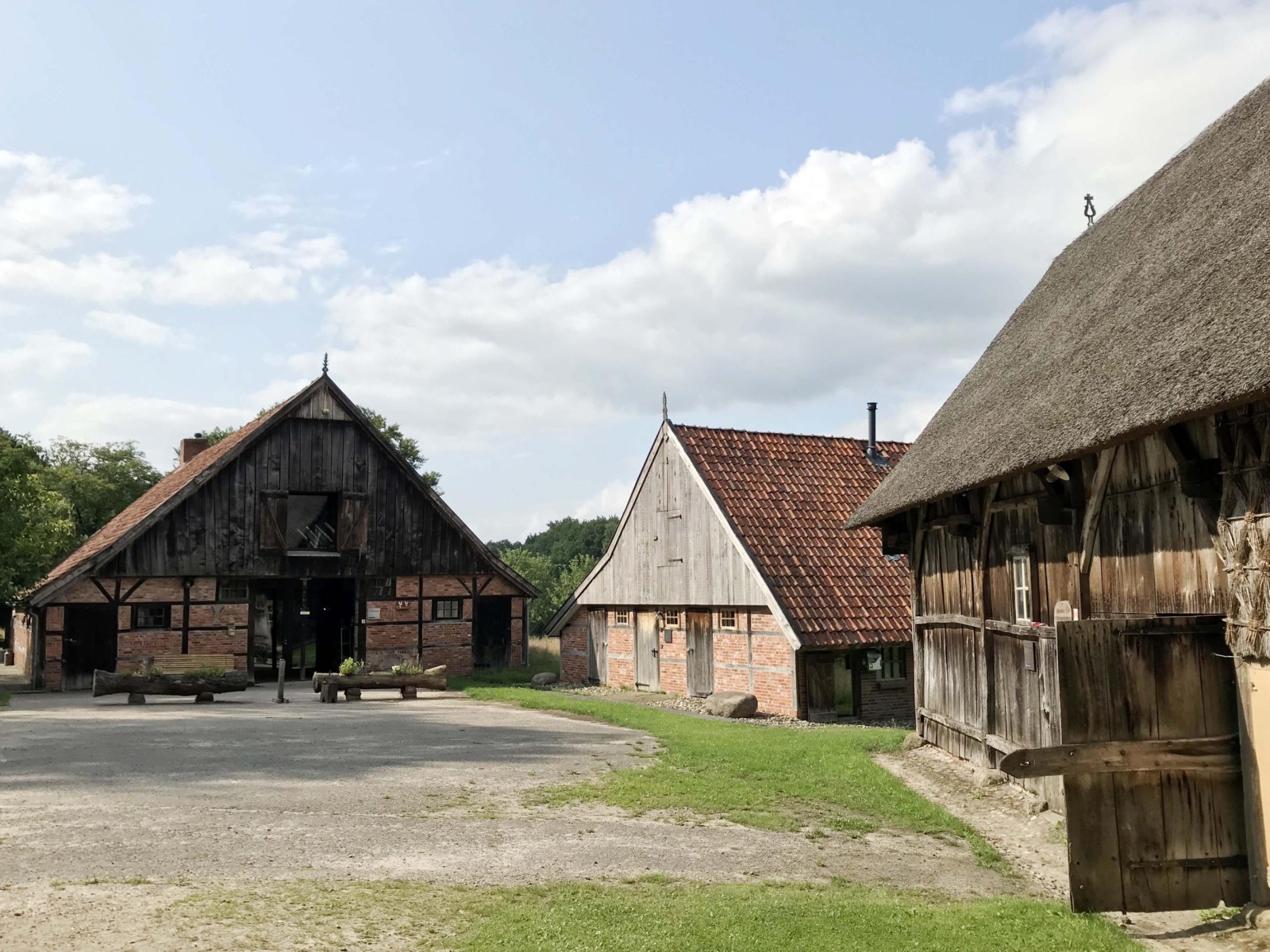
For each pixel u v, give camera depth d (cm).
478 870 762
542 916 646
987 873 832
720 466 2405
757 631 2153
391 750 1363
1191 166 1252
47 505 3203
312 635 2883
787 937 614
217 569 2625
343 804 984
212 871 726
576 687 2773
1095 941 636
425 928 618
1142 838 730
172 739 1441
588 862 798
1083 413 850
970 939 630
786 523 2297
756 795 1080
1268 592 686
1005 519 1212
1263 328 655
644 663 2597
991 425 1141
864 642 2036
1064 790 730
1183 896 729
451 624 2933
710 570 2312
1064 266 1526
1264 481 694
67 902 635
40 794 1007
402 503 2880
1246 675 727
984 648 1261
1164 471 835
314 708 2008
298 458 2755
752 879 772
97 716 1798
